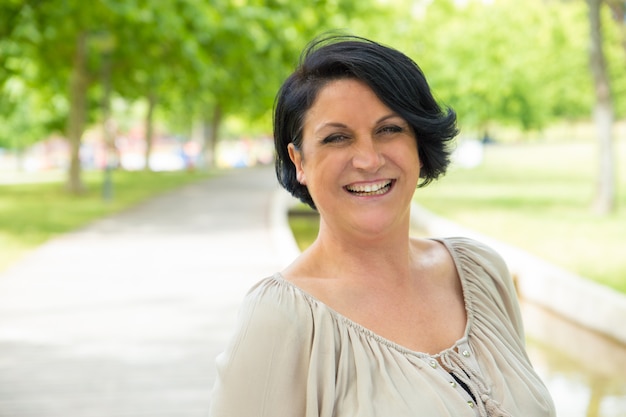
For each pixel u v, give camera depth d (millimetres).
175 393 5680
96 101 31938
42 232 14469
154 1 15750
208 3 17203
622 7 15914
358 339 1506
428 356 1542
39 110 34125
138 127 67812
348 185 1561
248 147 60281
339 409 1462
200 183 29531
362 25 23000
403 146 1568
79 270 10648
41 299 8797
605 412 5785
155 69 22531
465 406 1479
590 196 21250
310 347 1474
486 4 25938
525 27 25969
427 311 1633
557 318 8891
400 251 1639
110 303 8609
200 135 53344
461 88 32688
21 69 23000
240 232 14961
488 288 1736
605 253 11547
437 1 26688
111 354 6660
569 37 22797
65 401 5508
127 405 5430
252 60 20141
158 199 22078
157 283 9781
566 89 37625
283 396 1451
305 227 19469
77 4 15672
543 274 9266
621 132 53156
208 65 18328
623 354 7395
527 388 1590
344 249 1605
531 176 30375
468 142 38312
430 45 29828
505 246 11234
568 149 48469
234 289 9438
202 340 7121
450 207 19406
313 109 1559
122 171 38562
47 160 51781
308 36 19625
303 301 1505
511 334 1722
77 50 21703
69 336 7230
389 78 1526
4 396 5605
